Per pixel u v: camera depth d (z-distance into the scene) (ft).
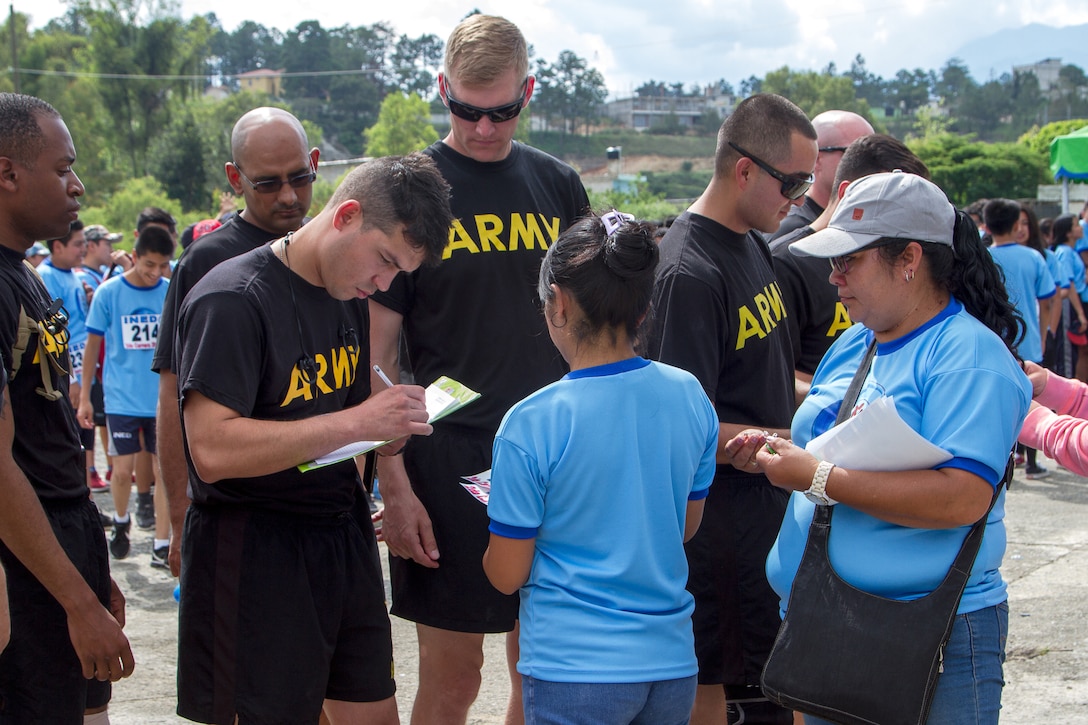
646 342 9.34
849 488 7.24
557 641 7.37
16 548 7.95
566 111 427.74
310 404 8.62
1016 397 7.12
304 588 8.61
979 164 163.32
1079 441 8.75
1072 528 21.02
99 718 9.75
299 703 8.58
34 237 8.74
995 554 7.44
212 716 8.55
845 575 7.45
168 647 15.81
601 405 7.44
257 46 575.38
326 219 8.31
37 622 8.49
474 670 10.96
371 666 9.24
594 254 7.46
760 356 10.26
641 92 527.81
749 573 10.22
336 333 8.81
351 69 482.28
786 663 7.41
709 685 10.49
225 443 7.71
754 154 9.80
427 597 10.59
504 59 10.08
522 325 10.62
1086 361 33.01
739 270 10.20
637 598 7.47
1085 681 13.56
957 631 7.28
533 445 7.38
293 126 11.22
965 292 7.57
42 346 8.63
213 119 226.79
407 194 8.02
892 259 7.38
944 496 6.91
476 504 10.41
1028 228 27.94
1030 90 549.54
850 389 7.95
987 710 7.29
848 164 11.16
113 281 21.11
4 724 8.46
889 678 7.01
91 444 22.12
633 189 136.56
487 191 10.62
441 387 9.08
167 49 236.02
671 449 7.63
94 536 9.32
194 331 7.94
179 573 9.78
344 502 9.05
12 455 8.30
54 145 8.60
